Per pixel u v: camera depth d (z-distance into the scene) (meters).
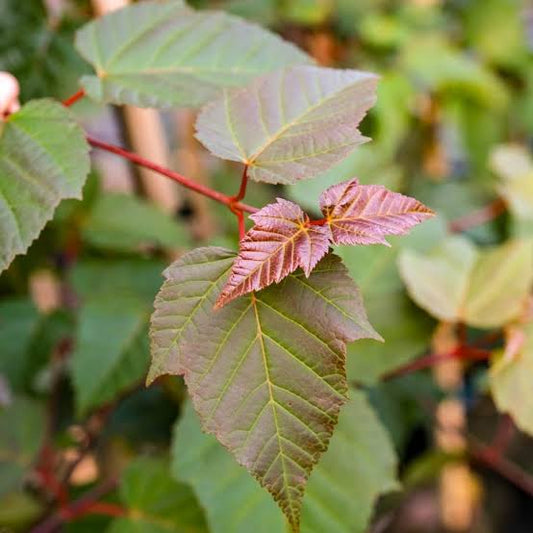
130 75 0.53
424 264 0.63
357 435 0.57
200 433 0.57
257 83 0.49
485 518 1.07
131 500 0.63
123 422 0.78
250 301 0.44
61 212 0.72
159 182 0.81
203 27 0.55
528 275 0.61
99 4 0.68
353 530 0.55
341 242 0.43
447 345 0.83
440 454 0.83
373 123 0.89
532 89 1.09
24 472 0.66
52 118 0.49
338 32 1.00
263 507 0.55
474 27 1.10
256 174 0.46
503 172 0.74
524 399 0.58
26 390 0.71
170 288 0.44
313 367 0.44
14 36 0.65
